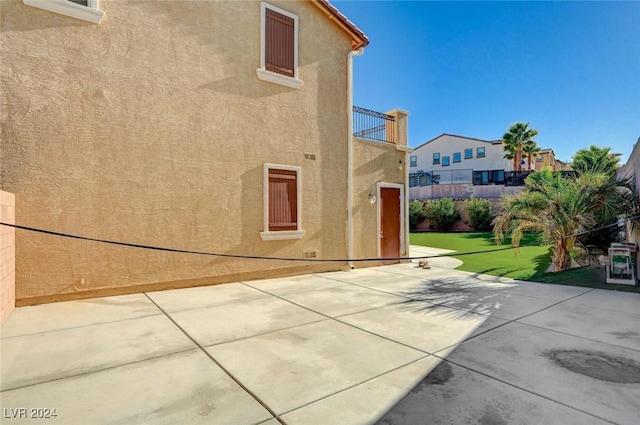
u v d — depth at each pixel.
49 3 5.83
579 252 9.86
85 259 6.20
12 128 5.57
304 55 9.32
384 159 11.61
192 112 7.40
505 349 4.05
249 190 8.23
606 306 6.04
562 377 3.32
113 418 2.57
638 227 8.23
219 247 7.77
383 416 2.63
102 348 3.99
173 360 3.68
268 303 6.19
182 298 6.45
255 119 8.35
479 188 30.39
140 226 6.77
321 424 2.52
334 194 9.92
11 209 5.31
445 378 3.29
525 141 34.41
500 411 2.70
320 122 9.64
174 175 7.16
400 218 12.16
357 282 8.30
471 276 9.23
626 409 2.74
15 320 4.97
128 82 6.64
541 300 6.48
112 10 6.48
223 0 7.89
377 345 4.17
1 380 3.16
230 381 3.21
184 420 2.55
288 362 3.65
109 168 6.43
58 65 5.96
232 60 8.00
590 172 9.39
